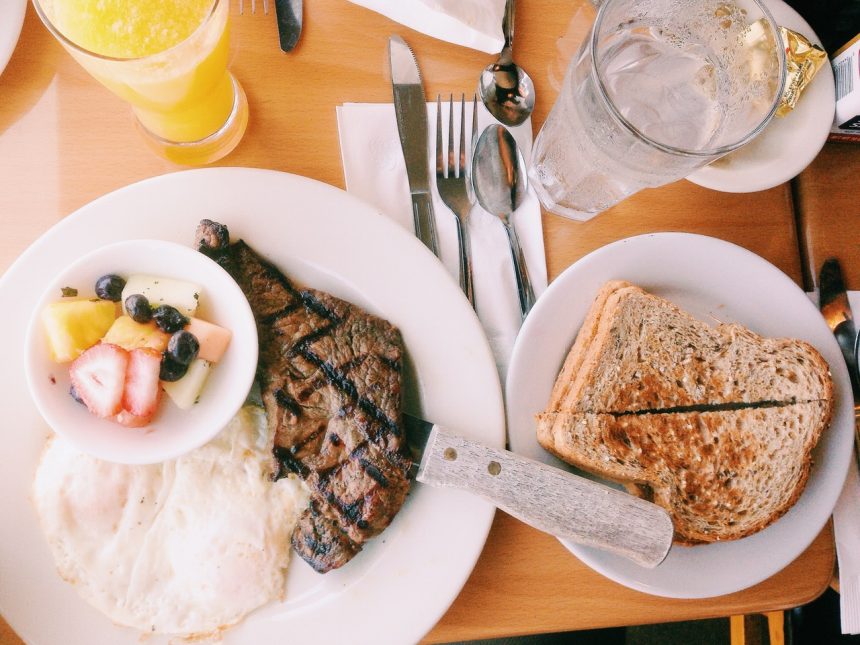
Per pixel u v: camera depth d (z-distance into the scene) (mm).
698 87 411
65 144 417
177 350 361
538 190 439
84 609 383
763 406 421
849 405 419
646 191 450
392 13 427
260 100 430
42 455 392
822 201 463
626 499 383
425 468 385
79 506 388
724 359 421
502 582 407
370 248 408
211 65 360
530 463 387
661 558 376
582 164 402
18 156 414
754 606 418
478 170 432
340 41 438
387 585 388
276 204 405
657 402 414
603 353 403
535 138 449
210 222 390
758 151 423
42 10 324
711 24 404
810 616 538
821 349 425
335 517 379
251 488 401
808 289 461
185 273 383
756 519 406
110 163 418
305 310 401
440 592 386
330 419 390
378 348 398
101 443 362
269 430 395
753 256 421
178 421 375
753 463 412
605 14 365
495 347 430
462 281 431
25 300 391
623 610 410
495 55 449
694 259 420
